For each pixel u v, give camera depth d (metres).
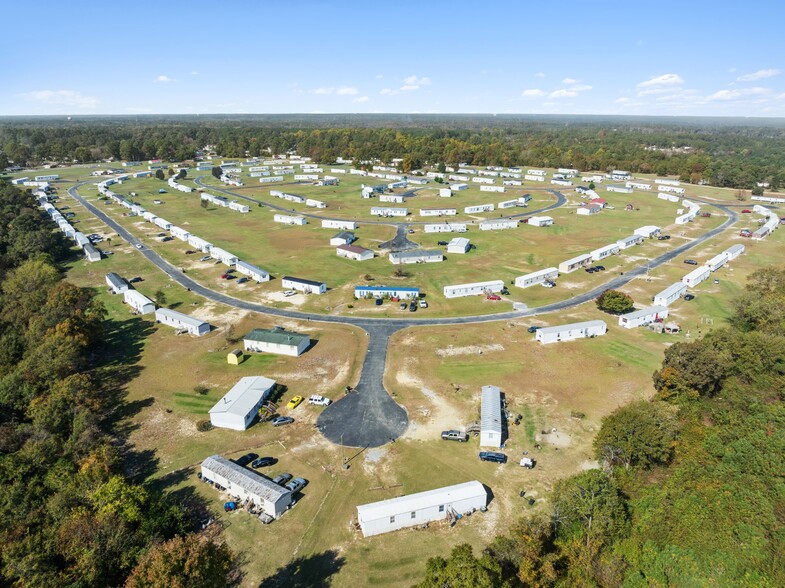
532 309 119.75
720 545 54.16
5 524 53.75
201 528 58.31
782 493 58.47
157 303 122.62
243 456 69.81
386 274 143.62
